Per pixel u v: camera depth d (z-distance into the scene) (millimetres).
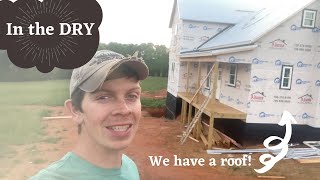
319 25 13398
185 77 19312
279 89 13453
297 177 10109
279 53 13320
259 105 13406
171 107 20156
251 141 13367
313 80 13578
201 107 14242
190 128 14219
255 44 13055
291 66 13414
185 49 19328
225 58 13172
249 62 13164
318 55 13391
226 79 15711
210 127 13055
